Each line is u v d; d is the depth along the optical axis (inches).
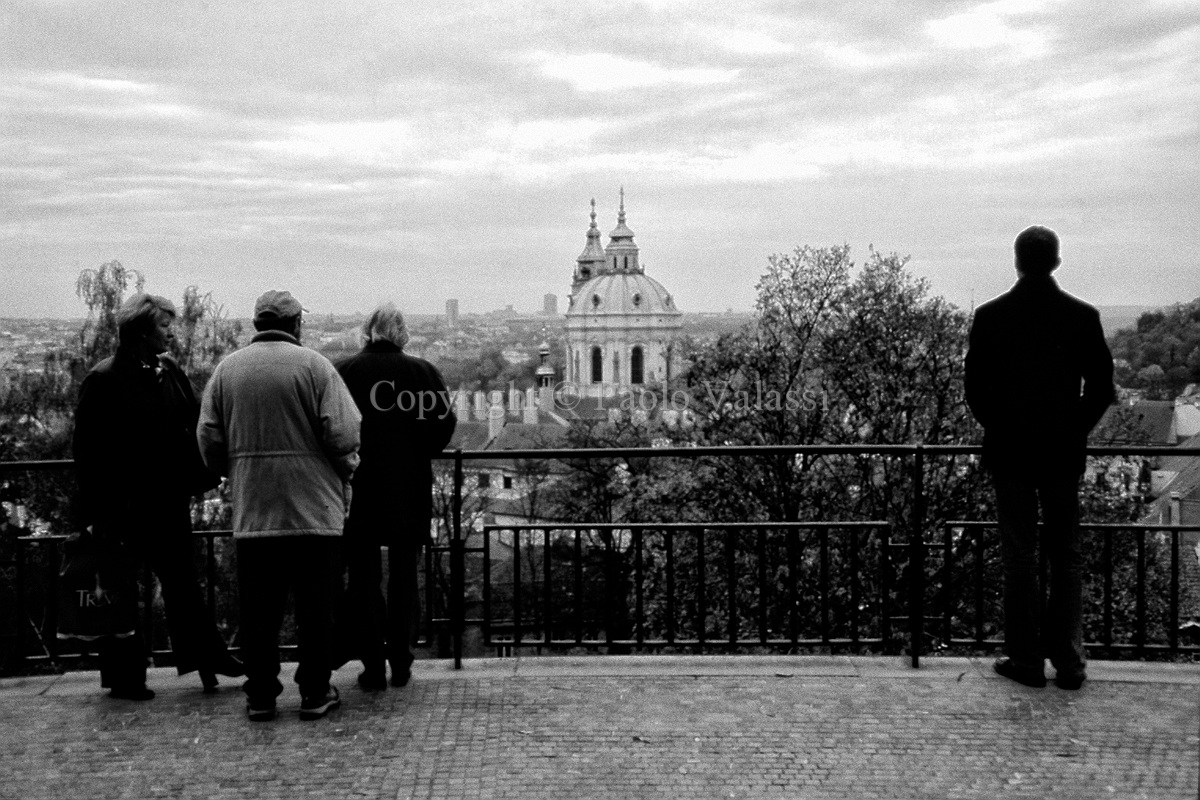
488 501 1307.8
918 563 268.7
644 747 222.2
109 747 225.6
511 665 273.6
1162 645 277.7
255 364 235.0
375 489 251.6
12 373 1258.6
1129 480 880.3
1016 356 245.8
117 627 243.4
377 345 257.6
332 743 226.1
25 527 914.7
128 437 239.3
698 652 320.5
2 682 265.4
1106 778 206.1
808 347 964.6
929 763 213.5
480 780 207.8
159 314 244.2
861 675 262.7
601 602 331.3
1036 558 261.6
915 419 921.5
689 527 280.5
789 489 872.3
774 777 208.1
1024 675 254.7
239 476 235.9
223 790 205.2
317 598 239.1
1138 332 3690.9
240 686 263.6
